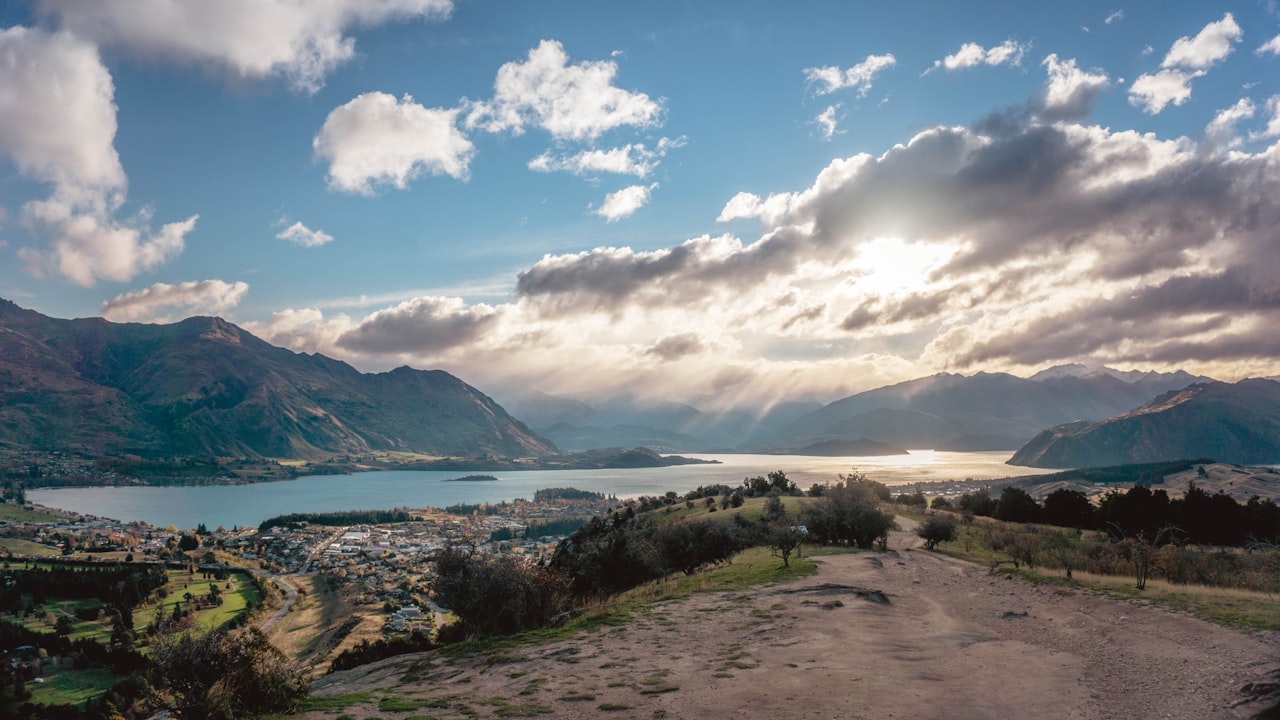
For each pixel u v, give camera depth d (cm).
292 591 17075
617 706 1473
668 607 3000
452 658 2266
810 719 1319
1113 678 1627
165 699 1614
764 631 2312
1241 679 1491
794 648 2030
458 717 1442
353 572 19100
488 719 1416
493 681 1844
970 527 8781
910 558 5353
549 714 1448
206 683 1633
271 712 1612
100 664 9819
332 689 2036
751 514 9425
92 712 7712
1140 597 2734
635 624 2600
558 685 1712
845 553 5588
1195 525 7644
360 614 12775
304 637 12081
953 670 1736
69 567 18250
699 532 5878
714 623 2531
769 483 15462
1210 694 1424
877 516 6506
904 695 1488
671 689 1602
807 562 4712
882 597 3012
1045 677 1655
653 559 5519
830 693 1509
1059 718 1324
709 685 1623
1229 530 7519
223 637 1703
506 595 2802
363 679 2155
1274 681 1370
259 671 1670
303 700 1722
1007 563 4722
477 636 2686
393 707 1566
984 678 1647
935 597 3200
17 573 15988
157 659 1622
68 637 11350
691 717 1363
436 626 11481
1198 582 3416
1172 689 1489
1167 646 1920
